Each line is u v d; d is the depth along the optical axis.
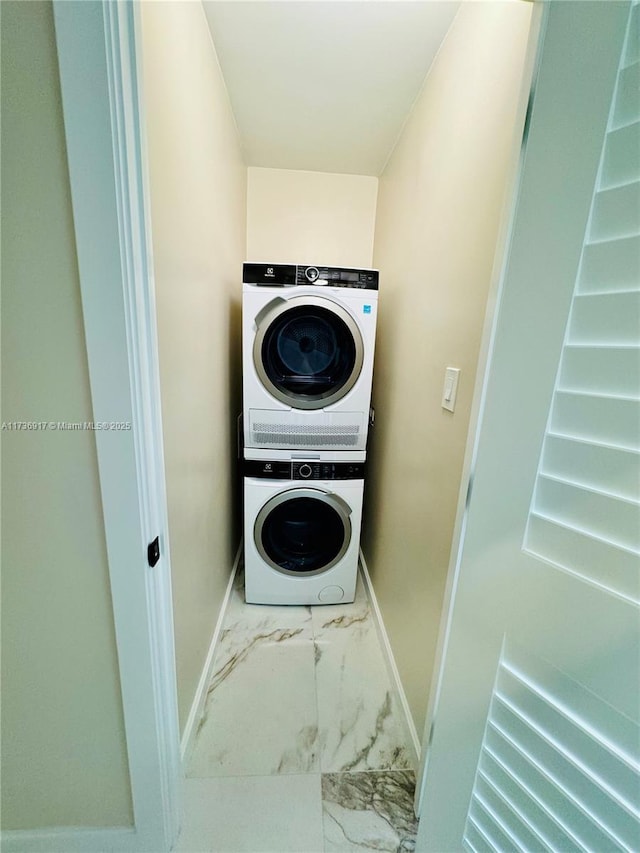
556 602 0.59
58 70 0.49
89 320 0.57
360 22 1.05
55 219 0.54
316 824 0.95
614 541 0.52
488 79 0.80
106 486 0.63
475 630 0.72
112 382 0.59
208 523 1.31
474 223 0.85
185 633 1.06
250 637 1.56
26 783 0.80
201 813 0.97
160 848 0.87
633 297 0.47
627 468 0.50
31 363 0.59
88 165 0.51
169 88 0.80
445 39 1.07
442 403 1.00
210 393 1.28
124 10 0.49
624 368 0.49
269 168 1.95
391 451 1.53
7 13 0.48
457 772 0.79
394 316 1.55
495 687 0.70
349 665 1.44
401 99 1.36
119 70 0.50
